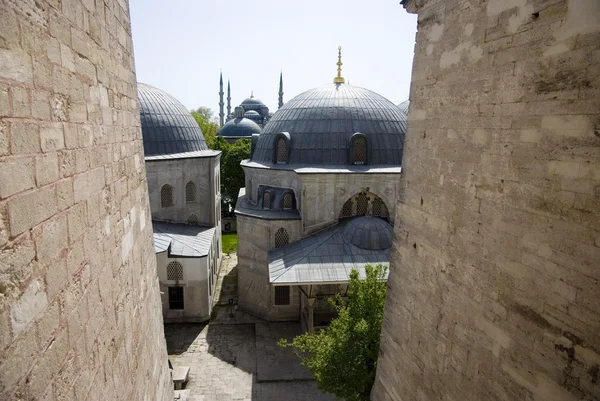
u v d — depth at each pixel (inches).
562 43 206.1
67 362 171.5
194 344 904.9
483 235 261.9
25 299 137.6
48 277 155.4
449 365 295.6
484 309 261.3
